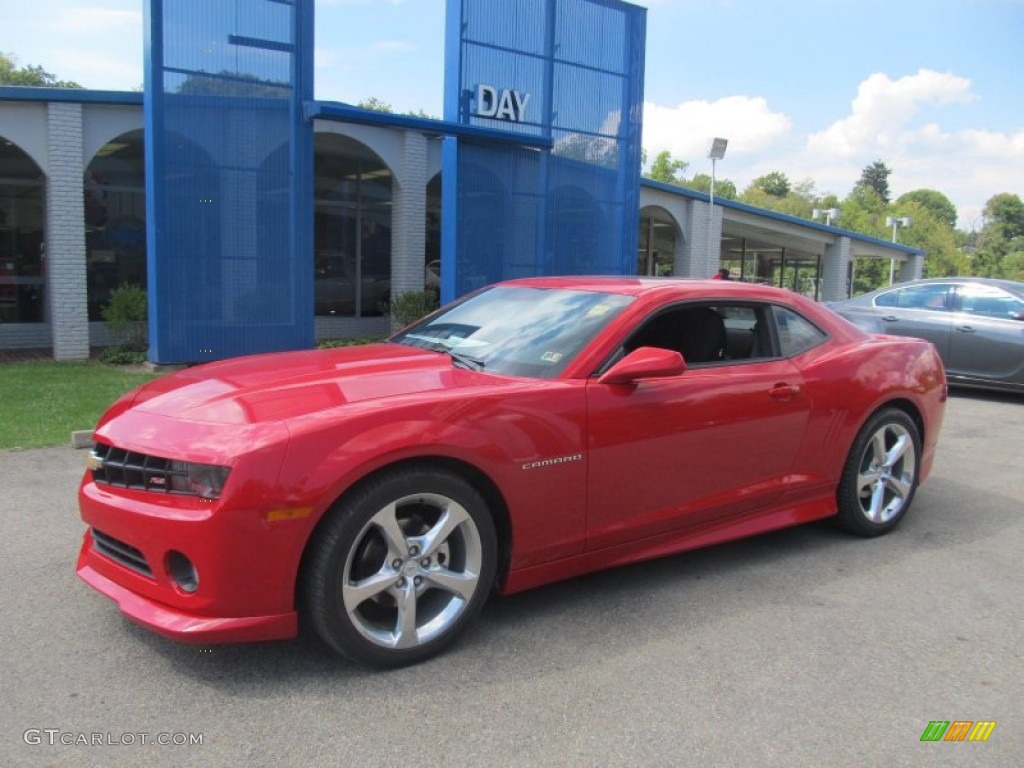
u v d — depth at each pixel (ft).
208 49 34.68
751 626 11.94
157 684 9.87
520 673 10.36
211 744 8.70
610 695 9.89
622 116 48.08
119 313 39.22
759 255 106.52
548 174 45.03
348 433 9.71
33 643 10.81
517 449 10.96
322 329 54.95
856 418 15.25
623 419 12.00
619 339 12.50
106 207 47.26
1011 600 13.19
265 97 36.17
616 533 12.23
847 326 16.28
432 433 10.20
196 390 11.22
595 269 48.19
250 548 9.26
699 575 13.94
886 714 9.68
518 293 14.84
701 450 13.04
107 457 10.31
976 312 34.78
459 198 41.63
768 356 14.56
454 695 9.78
